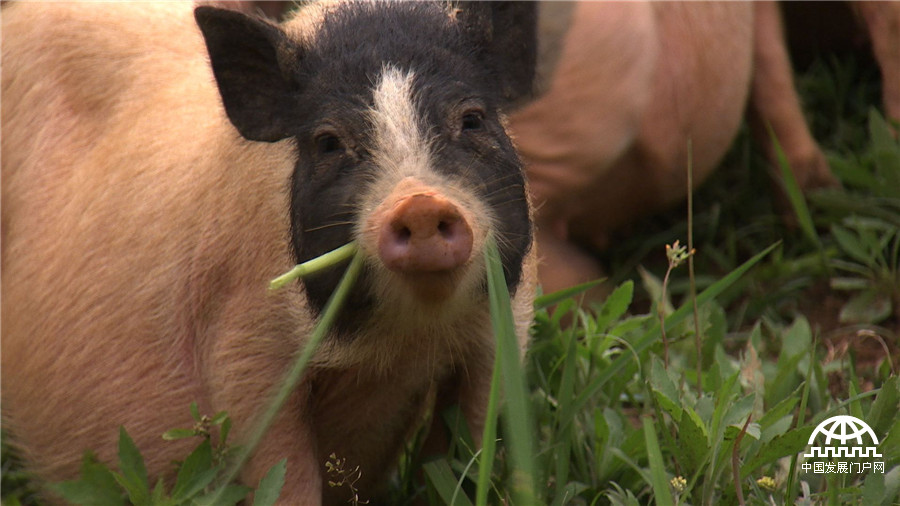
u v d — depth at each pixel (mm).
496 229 5066
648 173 9617
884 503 5410
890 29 10359
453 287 4809
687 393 6258
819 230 10094
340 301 4828
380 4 5465
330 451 6062
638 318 7141
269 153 5340
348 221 4902
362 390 5812
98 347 5734
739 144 11062
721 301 9305
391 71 5051
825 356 8375
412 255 4516
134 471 5297
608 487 6078
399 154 4844
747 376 6730
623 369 6844
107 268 5762
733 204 10562
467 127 5059
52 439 5945
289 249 5254
